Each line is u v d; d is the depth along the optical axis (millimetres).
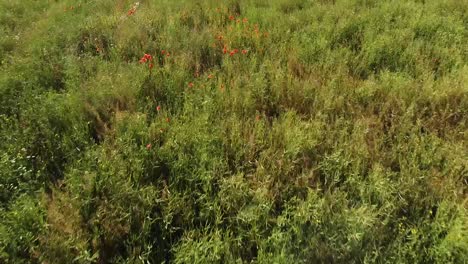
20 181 3732
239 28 6535
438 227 3125
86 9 8266
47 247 3055
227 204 3432
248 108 4688
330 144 4043
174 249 3150
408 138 4105
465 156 3766
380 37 5934
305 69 5449
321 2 7910
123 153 4016
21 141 4148
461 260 2885
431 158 3754
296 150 3836
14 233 3092
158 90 5133
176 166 3795
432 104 4434
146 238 3293
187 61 5770
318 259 3031
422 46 5719
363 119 4340
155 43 6293
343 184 3639
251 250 3225
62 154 4172
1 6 8461
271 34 6387
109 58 6266
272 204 3482
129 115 4578
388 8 7047
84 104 4703
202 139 4023
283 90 4941
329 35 6340
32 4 8953
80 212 3387
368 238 3094
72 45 6387
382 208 3250
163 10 7836
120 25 6941
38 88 5109
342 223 3178
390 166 3852
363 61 5484
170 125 4457
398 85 4789
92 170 3848
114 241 3225
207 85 5094
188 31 6688
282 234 3162
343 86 4883
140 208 3420
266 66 5449
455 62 5270
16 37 6898
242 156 4000
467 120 4281
